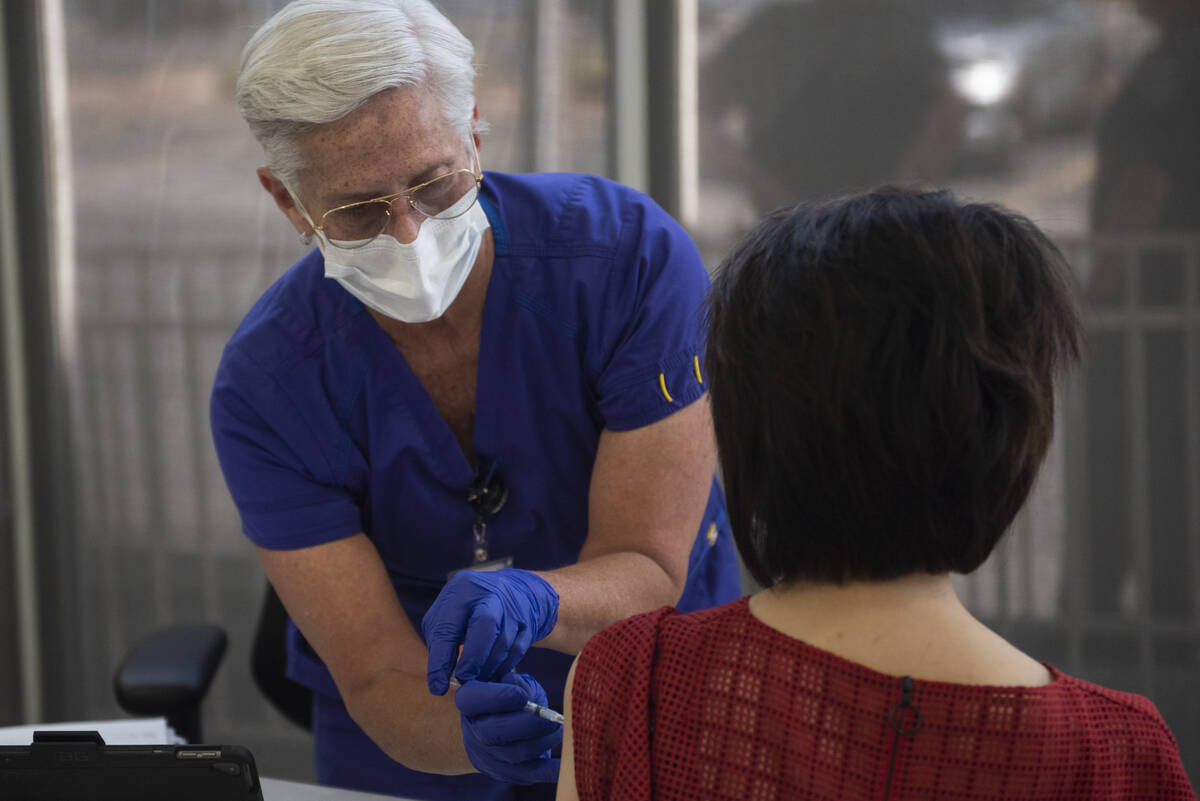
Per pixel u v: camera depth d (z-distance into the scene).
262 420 1.30
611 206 1.34
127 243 2.66
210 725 2.76
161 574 2.77
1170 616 2.30
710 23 2.34
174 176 2.61
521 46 2.41
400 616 1.28
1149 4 2.15
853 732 0.65
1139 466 2.28
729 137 2.36
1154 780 0.67
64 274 2.70
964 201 0.69
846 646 0.67
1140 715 0.67
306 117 1.06
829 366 0.65
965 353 0.64
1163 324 2.22
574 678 0.75
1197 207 2.18
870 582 0.68
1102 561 2.31
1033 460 0.68
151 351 2.69
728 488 0.72
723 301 0.71
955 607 0.69
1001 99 2.22
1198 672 2.29
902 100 2.26
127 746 0.86
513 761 0.98
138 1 2.57
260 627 1.84
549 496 1.36
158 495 2.74
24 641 2.85
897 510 0.66
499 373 1.30
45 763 0.86
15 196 2.69
